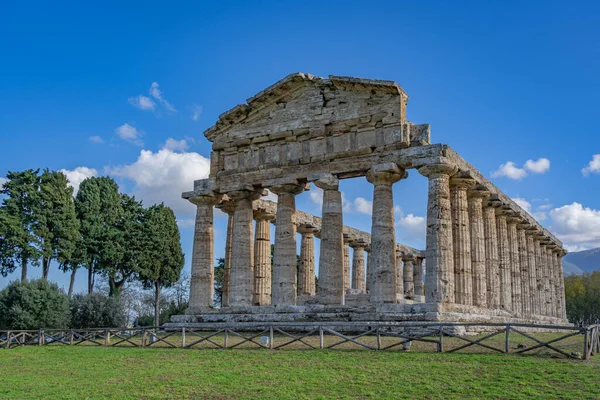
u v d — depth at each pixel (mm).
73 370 26797
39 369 27703
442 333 26953
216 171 49031
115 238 80812
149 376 23984
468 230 43562
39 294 62219
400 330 36688
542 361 23438
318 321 40594
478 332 37719
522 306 57750
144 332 35469
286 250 44812
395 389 19797
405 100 42812
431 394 18969
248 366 25297
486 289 47656
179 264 86312
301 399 18906
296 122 45812
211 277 48562
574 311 125188
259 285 53031
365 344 29016
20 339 43750
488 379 20703
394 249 41281
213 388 21094
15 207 73312
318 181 43156
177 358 28812
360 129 43062
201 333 42062
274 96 46781
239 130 48688
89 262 79688
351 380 21422
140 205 87438
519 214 55344
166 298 104000
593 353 25562
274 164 46344
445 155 40031
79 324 67812
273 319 42281
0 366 29500
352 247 71312
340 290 42812
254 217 54406
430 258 39344
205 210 49188
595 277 148750
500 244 53031
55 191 75562
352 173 43906
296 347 31094
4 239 71625
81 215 80562
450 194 43469
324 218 43469
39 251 73188
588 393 18359
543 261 67438
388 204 41406
